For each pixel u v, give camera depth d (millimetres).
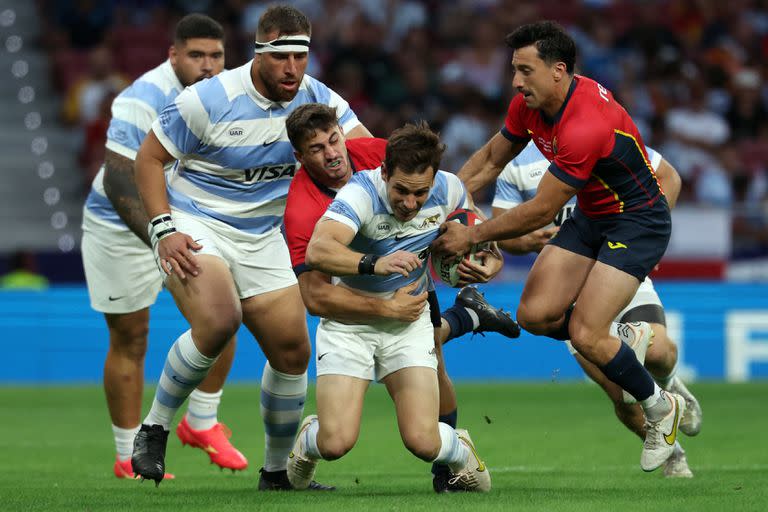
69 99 67750
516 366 52750
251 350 51719
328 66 66125
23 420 38094
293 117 20219
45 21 71500
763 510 17812
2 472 26062
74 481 24188
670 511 17703
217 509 18547
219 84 21672
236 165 22125
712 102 68188
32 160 66312
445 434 19969
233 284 21562
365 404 43312
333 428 19812
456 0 71188
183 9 70250
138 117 26016
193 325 21031
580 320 21125
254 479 24906
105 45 68812
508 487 21844
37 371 50750
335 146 20156
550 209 20641
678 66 68875
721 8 74000
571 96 20750
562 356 52812
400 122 64812
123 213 25781
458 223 20656
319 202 20672
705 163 65125
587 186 21531
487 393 46031
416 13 70500
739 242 52906
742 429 34281
